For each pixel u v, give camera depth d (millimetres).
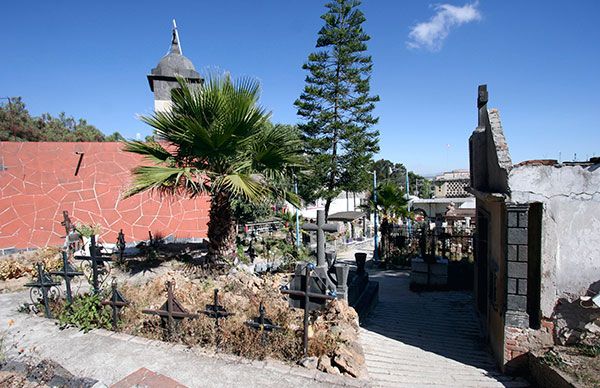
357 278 8555
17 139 26125
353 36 19922
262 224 16844
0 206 10828
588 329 4578
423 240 11820
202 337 4664
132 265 8297
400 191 19188
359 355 4523
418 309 8453
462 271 10562
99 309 5285
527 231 4777
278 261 9883
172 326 4707
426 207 28000
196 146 7184
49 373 3855
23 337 4762
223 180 6578
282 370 4039
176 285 6410
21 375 3836
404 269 13883
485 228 7164
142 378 3820
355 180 21000
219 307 4574
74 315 5133
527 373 4793
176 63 16531
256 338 4473
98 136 32875
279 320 5137
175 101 7309
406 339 6281
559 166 4660
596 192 4555
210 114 7172
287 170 8094
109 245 10656
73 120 35156
